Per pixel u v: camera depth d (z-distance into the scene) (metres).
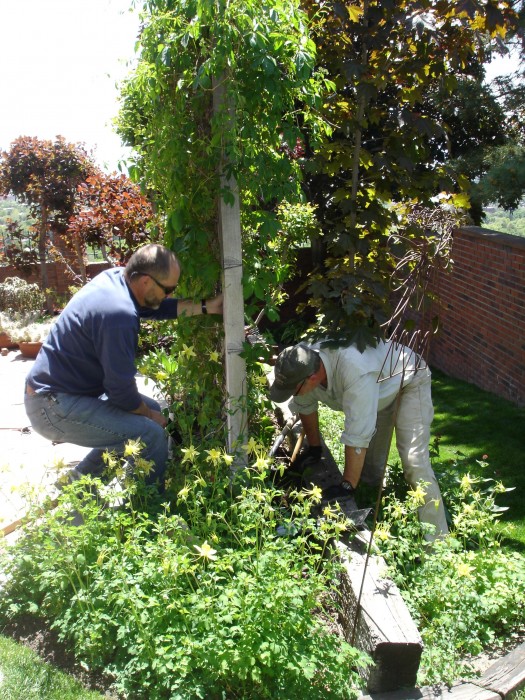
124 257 9.58
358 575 3.00
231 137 3.23
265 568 2.77
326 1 4.27
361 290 4.10
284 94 3.50
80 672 2.77
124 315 3.30
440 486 4.09
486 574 3.20
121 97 4.51
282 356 3.57
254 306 3.94
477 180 10.01
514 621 3.14
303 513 2.98
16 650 2.86
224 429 3.73
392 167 4.38
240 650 2.54
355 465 3.54
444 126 4.47
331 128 4.18
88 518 3.08
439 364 8.81
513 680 2.74
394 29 4.24
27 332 9.59
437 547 3.18
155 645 2.60
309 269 10.45
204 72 3.12
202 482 3.12
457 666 2.81
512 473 4.94
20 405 6.91
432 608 3.04
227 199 3.41
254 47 3.20
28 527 3.17
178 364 4.06
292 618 2.64
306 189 7.04
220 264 3.74
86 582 2.97
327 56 4.42
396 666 2.66
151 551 2.85
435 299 3.69
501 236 6.92
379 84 4.27
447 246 3.42
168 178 3.66
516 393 6.65
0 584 3.14
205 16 3.13
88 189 10.13
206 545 2.75
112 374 3.34
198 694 2.46
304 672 2.47
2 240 12.80
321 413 5.24
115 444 3.58
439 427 6.18
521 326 6.46
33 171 12.14
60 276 12.90
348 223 4.52
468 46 4.45
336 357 3.54
